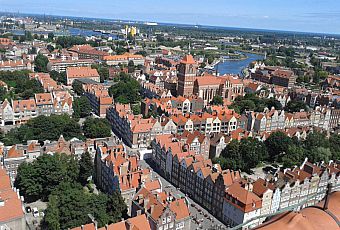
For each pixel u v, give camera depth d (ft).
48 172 477.77
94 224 351.25
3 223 373.81
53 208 409.08
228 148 642.22
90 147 608.60
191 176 532.73
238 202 440.45
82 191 471.62
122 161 497.46
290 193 485.56
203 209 504.02
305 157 634.02
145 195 422.82
